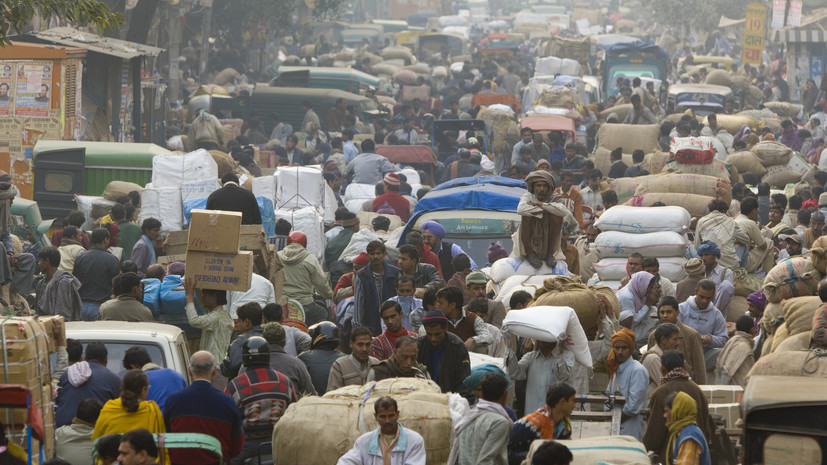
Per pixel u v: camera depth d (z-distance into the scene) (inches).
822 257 1419.8
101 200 2199.8
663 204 2102.6
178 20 4825.3
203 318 1419.8
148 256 1803.6
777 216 2114.9
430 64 7032.5
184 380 1133.1
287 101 4133.9
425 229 1759.4
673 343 1215.6
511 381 1182.9
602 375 1250.0
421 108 4672.7
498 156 3570.4
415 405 1019.9
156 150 2385.6
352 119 3959.2
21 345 987.3
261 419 1083.3
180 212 2036.2
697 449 964.0
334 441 1013.8
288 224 2006.6
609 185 2529.5
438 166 3216.0
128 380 973.8
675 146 2314.2
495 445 944.9
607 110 4010.8
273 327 1183.6
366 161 2967.5
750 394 798.5
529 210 1587.1
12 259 1712.6
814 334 1192.8
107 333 1231.5
